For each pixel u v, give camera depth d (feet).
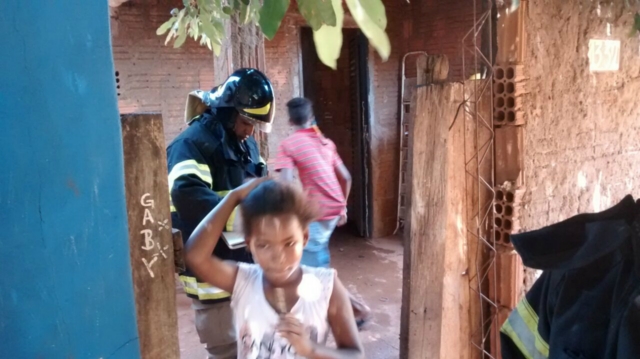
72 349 2.34
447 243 6.01
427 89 5.92
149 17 14.10
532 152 6.09
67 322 2.32
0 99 2.04
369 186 18.30
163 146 3.11
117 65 13.87
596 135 6.84
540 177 6.24
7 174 2.09
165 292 3.21
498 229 6.24
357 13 2.03
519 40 5.76
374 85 17.61
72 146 2.25
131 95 14.15
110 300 2.45
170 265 3.21
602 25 6.64
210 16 5.87
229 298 6.38
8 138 2.08
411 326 6.39
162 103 14.58
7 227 2.12
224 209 4.09
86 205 2.32
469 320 6.37
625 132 7.23
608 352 3.16
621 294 3.17
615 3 6.73
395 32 17.65
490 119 6.07
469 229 6.17
